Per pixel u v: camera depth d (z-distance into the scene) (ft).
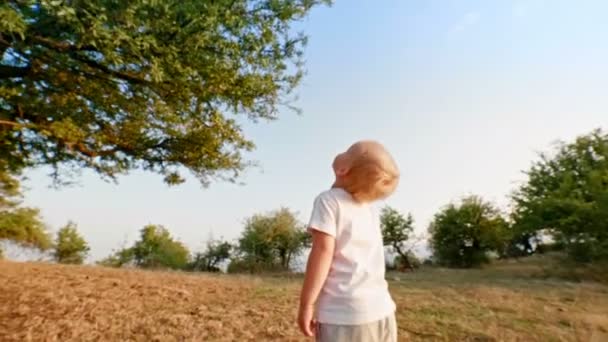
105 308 16.44
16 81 17.11
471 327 15.06
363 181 5.72
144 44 13.34
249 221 62.85
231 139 21.16
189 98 17.88
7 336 12.86
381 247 5.92
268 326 14.84
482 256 54.29
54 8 11.78
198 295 20.03
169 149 21.79
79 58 15.85
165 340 13.21
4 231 44.88
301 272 53.16
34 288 18.85
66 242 52.60
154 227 64.44
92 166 21.30
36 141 19.85
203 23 14.05
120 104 18.39
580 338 13.79
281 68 18.13
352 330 5.13
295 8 16.84
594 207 33.27
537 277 33.91
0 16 10.95
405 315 16.76
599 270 32.14
